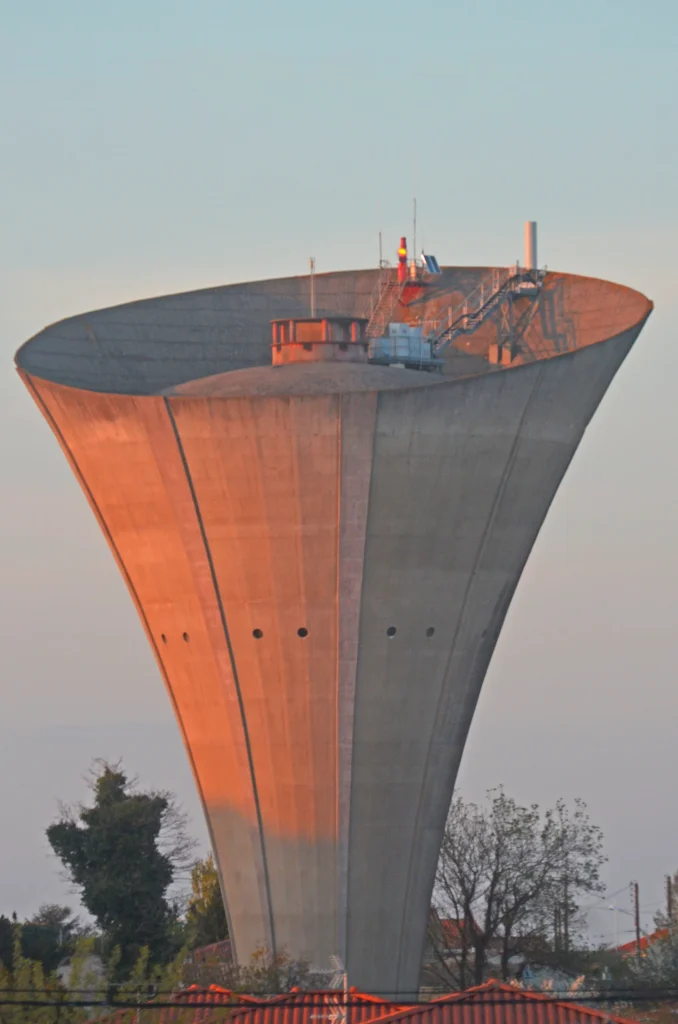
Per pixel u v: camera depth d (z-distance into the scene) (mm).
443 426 144000
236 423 142875
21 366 155625
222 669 149625
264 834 151250
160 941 195875
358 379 155625
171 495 147000
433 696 150000
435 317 183875
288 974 148500
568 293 177250
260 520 145375
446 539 147375
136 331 174750
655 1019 177750
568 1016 124062
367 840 150125
